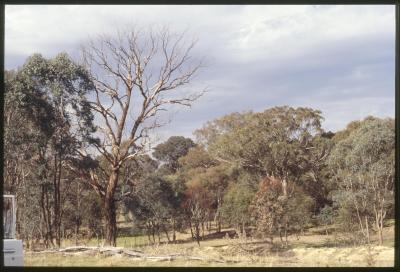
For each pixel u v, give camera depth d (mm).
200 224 52562
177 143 69250
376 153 44312
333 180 50312
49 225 37938
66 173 44031
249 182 55656
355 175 44844
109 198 40656
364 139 44500
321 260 25578
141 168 49281
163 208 47875
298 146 56688
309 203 47219
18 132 37844
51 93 39156
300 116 58562
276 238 43031
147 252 24484
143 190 47812
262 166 57531
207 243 42531
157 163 68875
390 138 43750
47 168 39469
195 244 42188
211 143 63531
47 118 38781
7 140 37312
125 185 46094
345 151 48125
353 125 58656
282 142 56688
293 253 31766
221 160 59594
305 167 56844
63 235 44906
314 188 56281
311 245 38938
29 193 38312
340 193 45656
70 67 39500
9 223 13672
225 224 52250
